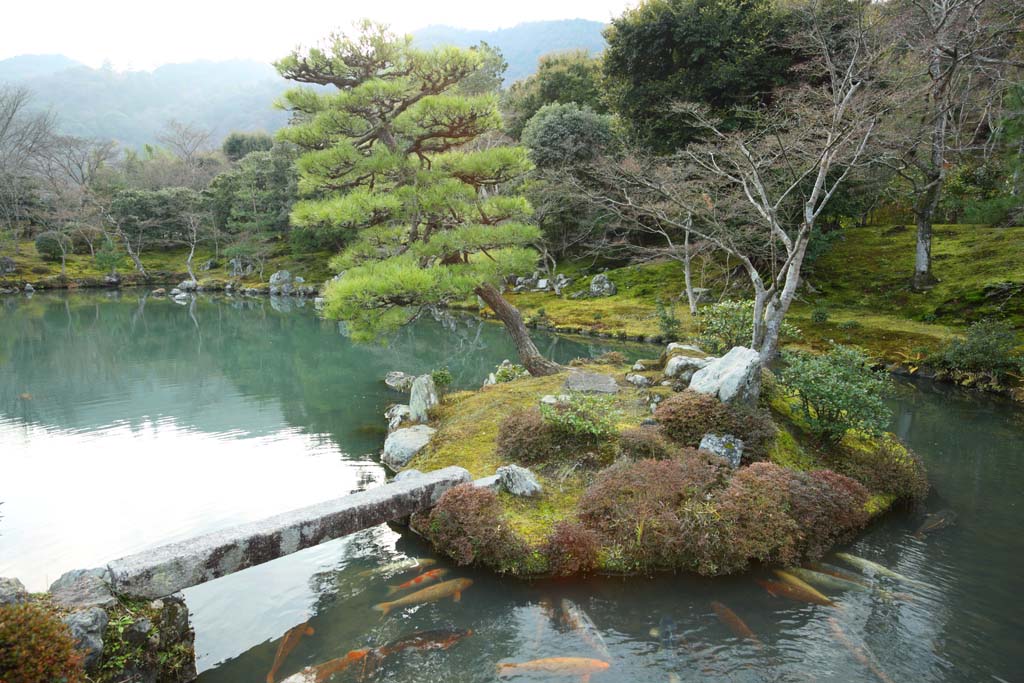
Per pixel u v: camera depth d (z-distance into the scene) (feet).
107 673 16.11
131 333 97.04
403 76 44.24
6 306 125.80
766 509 25.44
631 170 85.81
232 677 18.62
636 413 37.58
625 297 104.37
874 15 68.03
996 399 51.78
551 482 29.84
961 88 71.46
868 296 80.79
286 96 42.45
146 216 187.62
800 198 77.87
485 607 22.24
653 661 18.98
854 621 21.21
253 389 60.13
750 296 90.38
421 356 76.48
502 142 120.88
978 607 22.13
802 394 35.14
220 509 31.71
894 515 29.99
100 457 39.99
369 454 40.19
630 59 101.50
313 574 24.70
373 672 18.70
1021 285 68.74
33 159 230.07
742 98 88.22
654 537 24.77
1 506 32.22
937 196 76.33
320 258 179.22
